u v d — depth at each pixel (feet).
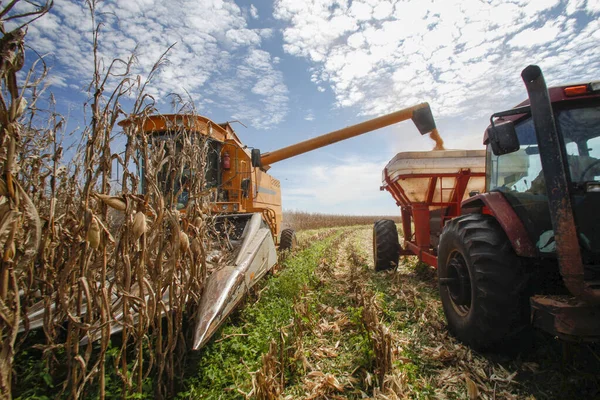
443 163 18.57
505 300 9.43
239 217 16.93
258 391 8.13
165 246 8.14
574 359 9.37
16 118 5.28
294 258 26.43
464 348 10.82
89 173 6.67
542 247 9.02
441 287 12.90
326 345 12.11
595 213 8.70
